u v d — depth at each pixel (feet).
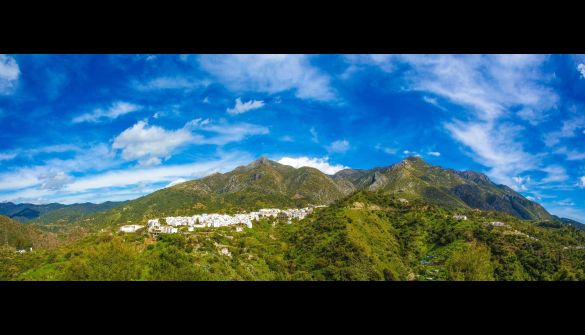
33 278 194.29
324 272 257.55
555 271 272.10
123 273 194.49
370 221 346.74
